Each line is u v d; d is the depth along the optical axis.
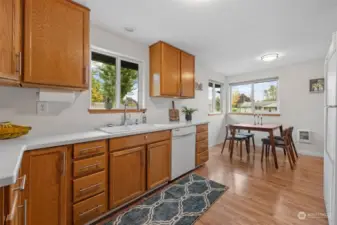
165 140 2.42
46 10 1.49
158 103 3.14
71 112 2.00
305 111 3.89
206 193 2.18
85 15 1.77
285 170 2.94
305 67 3.87
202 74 4.34
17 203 0.91
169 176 2.47
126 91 2.74
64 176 1.42
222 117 5.21
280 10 1.84
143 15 1.96
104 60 2.47
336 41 1.33
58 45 1.57
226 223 1.61
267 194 2.14
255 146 4.70
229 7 1.80
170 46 2.85
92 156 1.60
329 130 1.56
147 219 1.68
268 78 4.46
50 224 1.33
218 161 3.48
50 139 1.47
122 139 1.85
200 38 2.60
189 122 3.18
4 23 1.18
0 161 0.84
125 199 1.87
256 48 3.00
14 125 1.50
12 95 1.61
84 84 1.77
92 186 1.59
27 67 1.38
